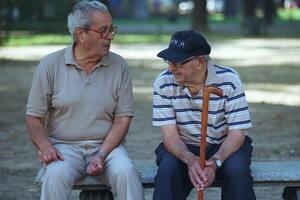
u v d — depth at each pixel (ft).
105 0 101.09
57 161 16.81
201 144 16.28
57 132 17.58
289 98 46.83
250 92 49.75
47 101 17.56
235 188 16.17
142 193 16.56
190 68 16.69
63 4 104.22
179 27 150.10
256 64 70.74
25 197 23.82
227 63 71.77
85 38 17.03
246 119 17.06
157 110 17.34
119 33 127.34
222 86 17.08
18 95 49.24
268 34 127.24
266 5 158.61
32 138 17.35
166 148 17.04
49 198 16.40
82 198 17.62
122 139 17.58
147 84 54.54
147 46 96.43
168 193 16.35
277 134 34.40
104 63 17.46
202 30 135.64
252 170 17.70
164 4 220.43
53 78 17.42
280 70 64.90
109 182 16.81
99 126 17.53
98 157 16.84
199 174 16.10
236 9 233.14
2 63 73.31
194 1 135.54
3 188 24.93
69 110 17.43
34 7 100.78
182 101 17.24
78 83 17.38
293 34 128.26
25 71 65.62
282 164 18.37
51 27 104.58
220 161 16.37
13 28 91.25
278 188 24.77
